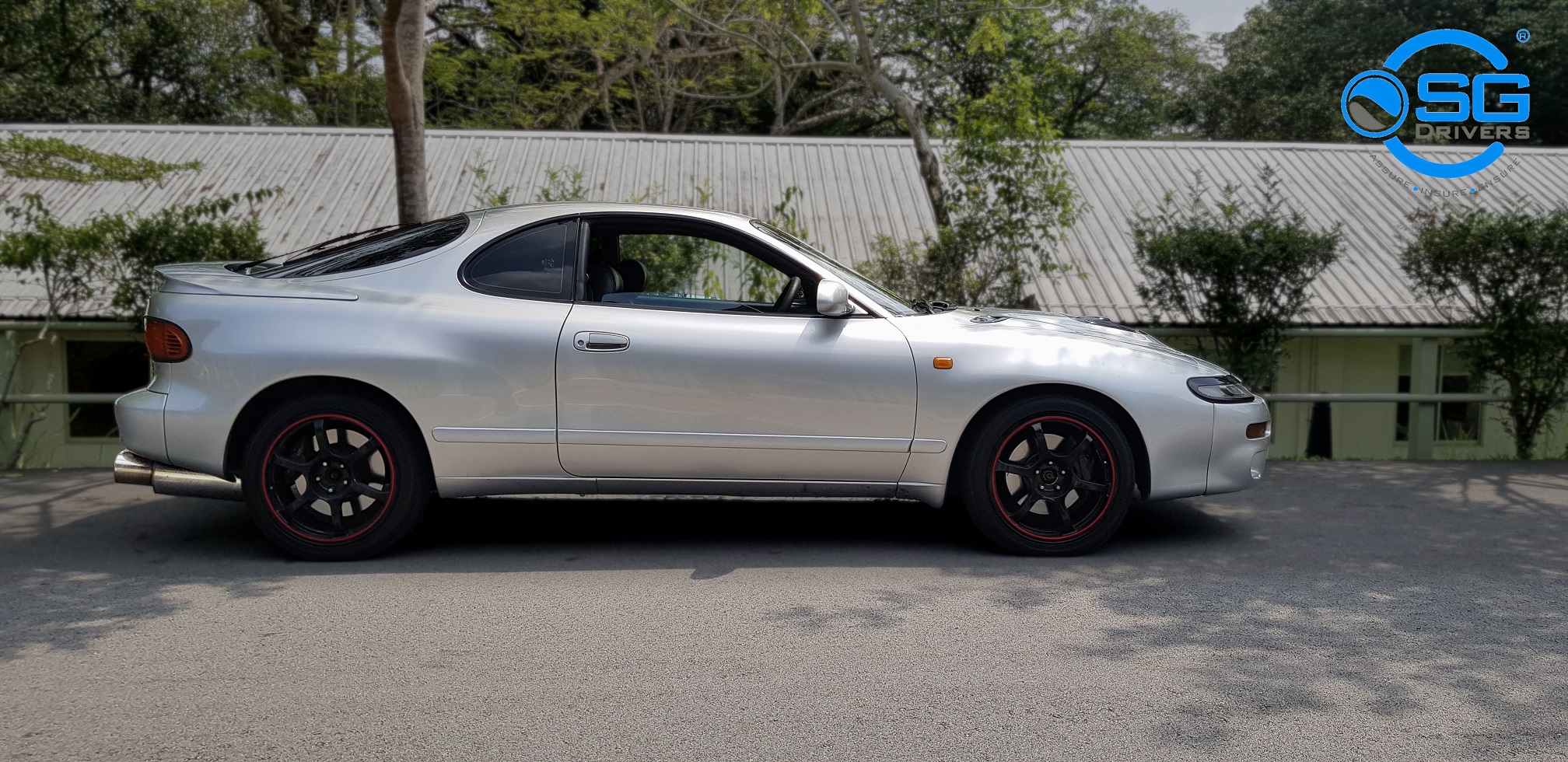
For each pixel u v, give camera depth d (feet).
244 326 14.99
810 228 43.42
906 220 44.34
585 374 15.11
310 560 15.34
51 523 17.74
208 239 24.35
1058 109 44.14
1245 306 25.58
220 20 88.69
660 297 16.10
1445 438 32.01
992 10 35.53
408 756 9.05
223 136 48.06
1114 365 15.74
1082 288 39.52
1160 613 13.10
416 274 15.43
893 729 9.62
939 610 13.19
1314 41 100.78
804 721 9.80
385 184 44.98
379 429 15.10
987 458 15.58
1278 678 10.92
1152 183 46.37
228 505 19.20
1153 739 9.45
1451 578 14.78
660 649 11.71
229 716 9.86
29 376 33.94
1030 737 9.46
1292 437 38.88
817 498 19.94
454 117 83.76
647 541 16.67
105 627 12.39
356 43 77.20
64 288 24.71
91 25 80.74
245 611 13.03
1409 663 11.36
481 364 15.03
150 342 15.34
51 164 25.04
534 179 45.88
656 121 95.35
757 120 96.73
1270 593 13.96
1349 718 9.92
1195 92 111.65
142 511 18.70
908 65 52.60
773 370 15.25
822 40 45.44
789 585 14.29
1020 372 15.46
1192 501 20.03
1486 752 9.20
